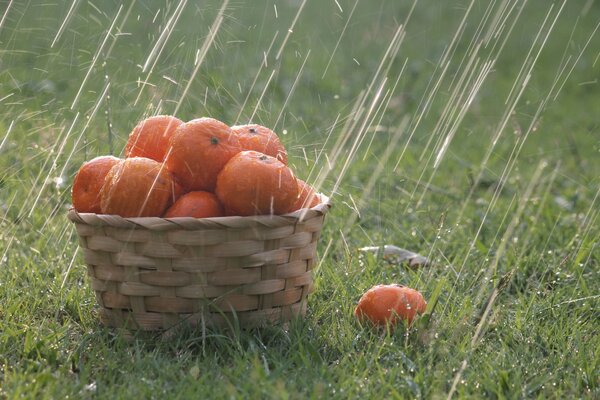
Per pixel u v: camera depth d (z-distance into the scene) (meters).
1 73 4.25
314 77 6.83
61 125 3.99
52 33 5.26
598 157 5.37
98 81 4.84
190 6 6.78
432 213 4.11
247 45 7.40
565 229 3.92
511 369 2.51
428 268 3.50
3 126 4.19
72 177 3.93
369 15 9.42
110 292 2.65
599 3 9.99
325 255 3.29
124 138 3.87
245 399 2.28
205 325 2.63
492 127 5.95
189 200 2.61
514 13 9.68
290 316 2.76
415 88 6.84
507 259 3.52
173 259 2.54
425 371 2.51
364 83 6.88
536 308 3.05
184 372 2.48
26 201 3.66
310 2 9.60
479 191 4.65
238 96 5.34
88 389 2.35
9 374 2.41
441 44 8.30
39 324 2.85
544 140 5.76
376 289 2.85
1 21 3.95
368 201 4.21
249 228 2.54
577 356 2.66
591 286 3.31
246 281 2.60
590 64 7.85
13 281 3.15
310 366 2.46
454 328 2.81
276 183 2.56
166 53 5.09
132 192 2.57
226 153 2.66
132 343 2.66
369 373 2.50
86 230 2.60
